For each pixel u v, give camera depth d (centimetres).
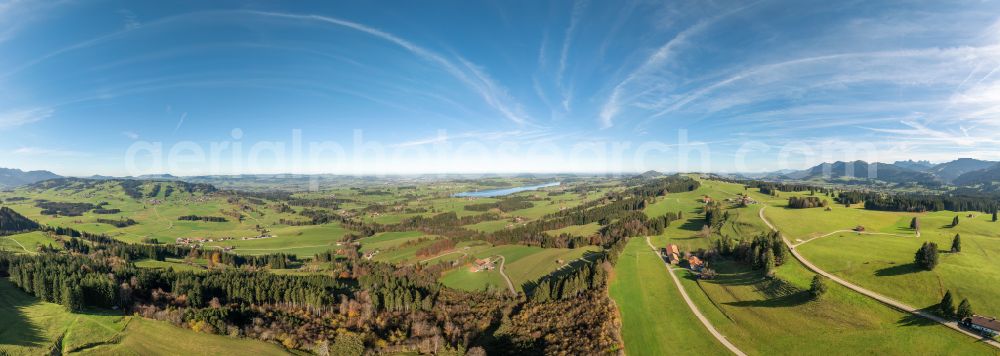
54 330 8938
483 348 9912
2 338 8300
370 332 11000
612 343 8938
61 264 12838
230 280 13125
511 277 15612
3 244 18088
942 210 19962
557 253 17800
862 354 7812
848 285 10119
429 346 10294
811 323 8969
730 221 18938
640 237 18688
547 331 10150
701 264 13612
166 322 9888
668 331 9519
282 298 12669
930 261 9900
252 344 9625
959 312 7938
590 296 11531
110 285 10531
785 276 11094
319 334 10531
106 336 8988
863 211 19750
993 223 16525
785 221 17550
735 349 8631
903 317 8494
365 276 16300
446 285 15488
